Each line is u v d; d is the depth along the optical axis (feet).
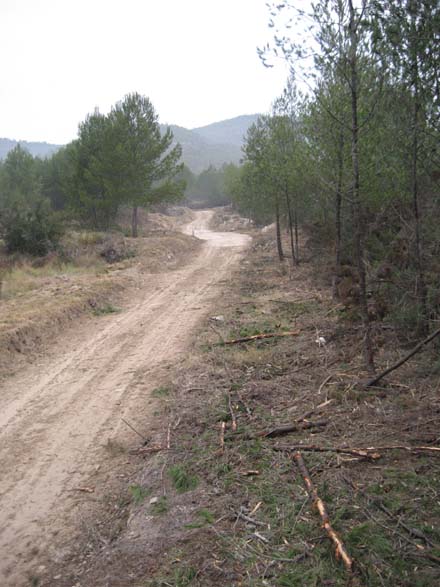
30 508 16.44
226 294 50.19
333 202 39.29
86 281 55.06
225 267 71.46
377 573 10.86
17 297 48.44
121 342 35.47
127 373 28.89
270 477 15.34
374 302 29.76
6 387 27.58
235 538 12.85
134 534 14.14
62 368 30.42
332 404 20.20
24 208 80.59
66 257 72.74
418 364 22.43
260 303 43.88
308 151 36.40
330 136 32.89
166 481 16.56
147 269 68.59
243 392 22.86
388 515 12.60
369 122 23.66
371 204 31.91
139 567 12.67
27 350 33.65
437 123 20.57
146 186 98.32
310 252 63.72
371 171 27.99
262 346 30.58
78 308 43.62
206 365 28.04
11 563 13.94
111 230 106.93
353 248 38.01
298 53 20.53
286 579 11.18
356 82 21.49
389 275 28.19
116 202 98.53
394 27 18.70
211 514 14.06
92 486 17.44
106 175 95.76
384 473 14.47
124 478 17.65
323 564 11.46
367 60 21.04
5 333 33.35
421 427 16.94
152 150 96.12
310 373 24.25
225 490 15.20
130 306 47.62
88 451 19.97
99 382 27.73
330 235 51.24
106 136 94.32
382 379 21.52
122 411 23.61
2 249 75.51
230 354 29.43
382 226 31.99
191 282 59.52
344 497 13.65
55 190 140.56
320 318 34.88
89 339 36.63
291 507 13.65
